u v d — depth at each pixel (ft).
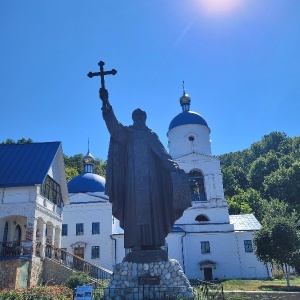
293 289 90.38
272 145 353.31
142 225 44.65
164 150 49.49
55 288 59.36
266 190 264.11
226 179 285.84
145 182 46.44
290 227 111.04
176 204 44.75
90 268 106.63
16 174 97.86
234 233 146.61
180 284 40.91
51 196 108.17
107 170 48.85
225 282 112.47
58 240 113.09
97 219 156.46
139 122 51.06
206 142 166.81
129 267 41.93
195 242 146.00
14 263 82.94
